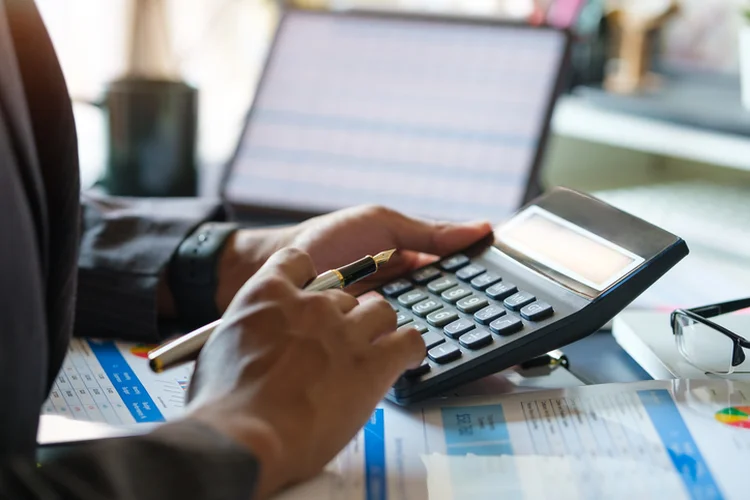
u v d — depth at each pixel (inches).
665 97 46.1
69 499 10.9
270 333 14.9
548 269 20.7
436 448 16.1
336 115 33.8
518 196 30.8
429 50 34.1
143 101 31.7
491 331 18.9
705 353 19.5
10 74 13.0
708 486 14.6
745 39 40.4
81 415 17.4
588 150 46.4
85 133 40.8
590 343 22.8
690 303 26.2
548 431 16.6
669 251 19.3
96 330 22.4
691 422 16.7
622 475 15.0
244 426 13.1
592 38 49.3
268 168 33.2
